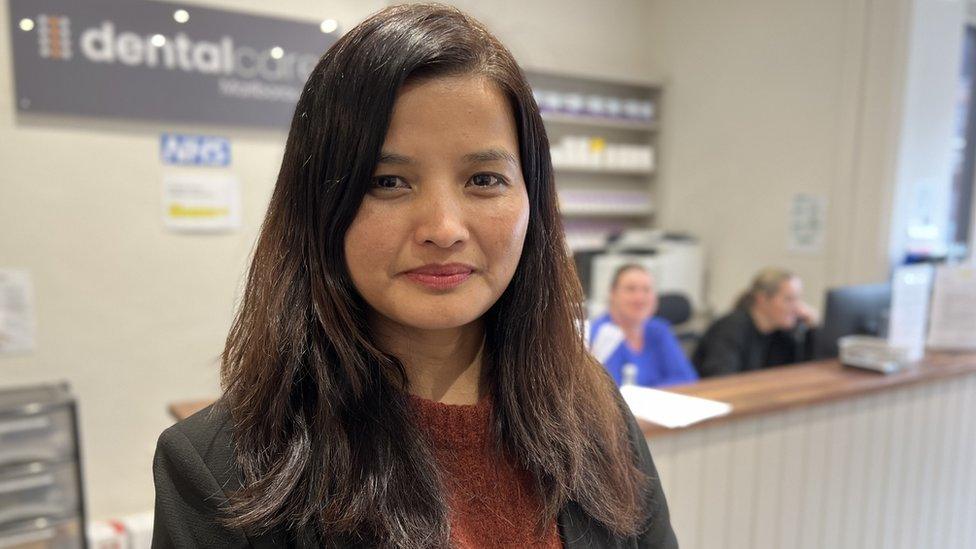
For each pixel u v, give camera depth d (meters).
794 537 1.83
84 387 2.56
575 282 0.77
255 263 0.63
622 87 4.68
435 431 0.65
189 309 2.75
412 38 0.54
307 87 0.58
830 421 1.85
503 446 0.69
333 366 0.60
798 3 3.71
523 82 0.60
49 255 2.45
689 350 3.74
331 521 0.57
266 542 0.58
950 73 3.39
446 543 0.60
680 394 1.77
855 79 3.41
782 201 3.88
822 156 3.62
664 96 4.66
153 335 2.68
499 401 0.69
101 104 2.46
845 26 3.46
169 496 0.58
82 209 2.49
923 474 2.12
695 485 1.61
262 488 0.57
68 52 2.38
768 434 1.73
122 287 2.60
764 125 3.96
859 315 2.38
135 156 2.57
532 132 0.62
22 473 2.03
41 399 2.15
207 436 0.60
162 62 2.55
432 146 0.54
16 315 2.41
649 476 0.86
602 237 4.46
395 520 0.58
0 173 2.34
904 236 3.38
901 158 3.27
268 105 2.80
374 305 0.58
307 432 0.59
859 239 3.45
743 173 4.12
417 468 0.61
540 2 4.20
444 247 0.55
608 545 0.74
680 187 4.58
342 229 0.57
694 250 4.17
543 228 0.69
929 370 2.09
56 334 2.49
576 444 0.72
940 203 3.50
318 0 2.87
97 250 2.54
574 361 0.76
